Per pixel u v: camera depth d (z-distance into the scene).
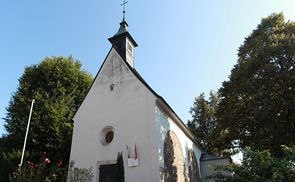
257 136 19.00
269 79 18.61
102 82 15.91
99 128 14.60
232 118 20.38
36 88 20.88
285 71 18.20
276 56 19.09
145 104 13.87
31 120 18.84
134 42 18.11
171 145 14.71
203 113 35.81
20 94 20.34
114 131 14.05
